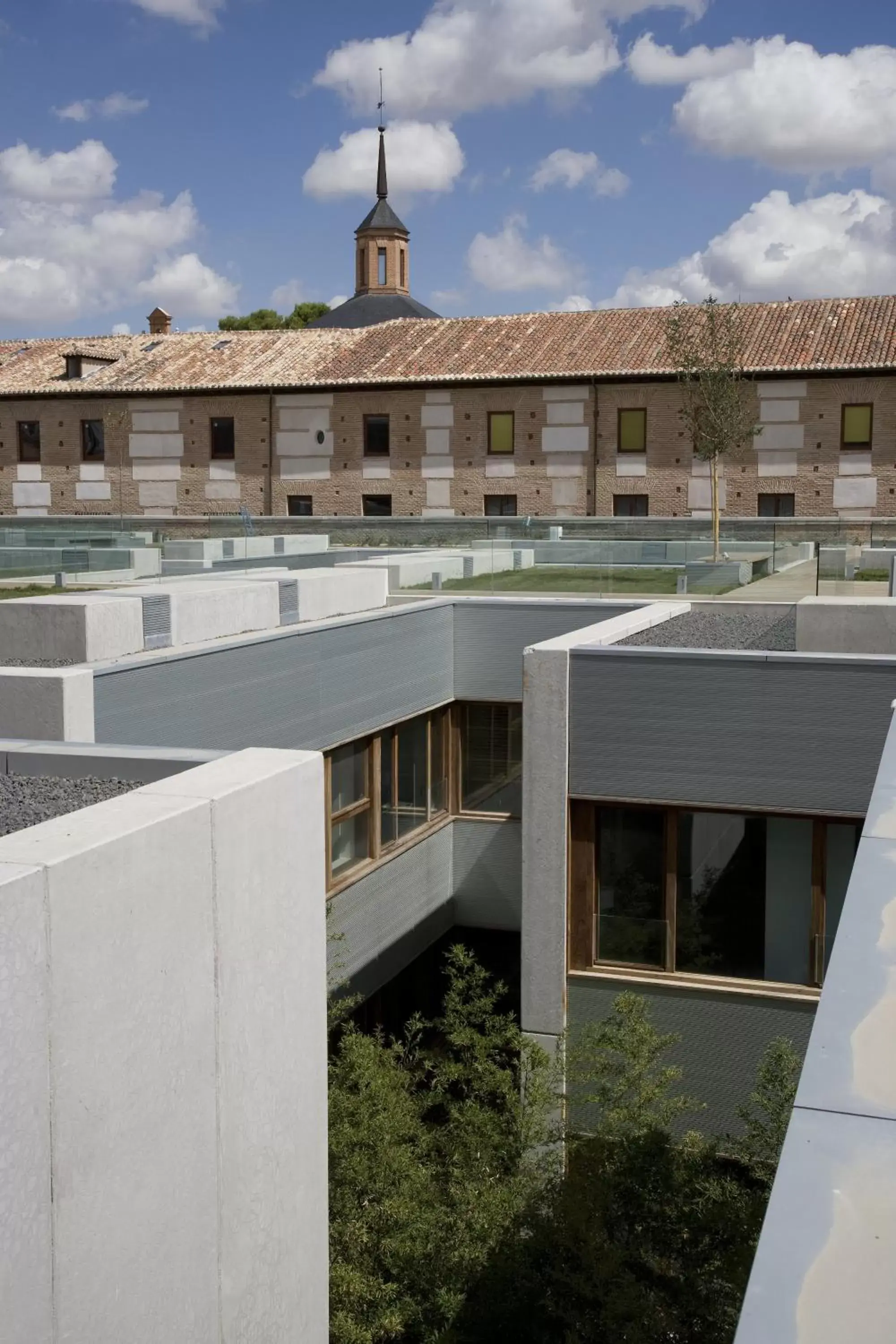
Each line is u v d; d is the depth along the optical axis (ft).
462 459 133.39
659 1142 26.43
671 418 126.72
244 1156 17.20
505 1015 35.04
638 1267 24.95
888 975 7.62
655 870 33.50
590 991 33.83
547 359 132.05
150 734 31.17
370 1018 45.60
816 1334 5.03
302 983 18.70
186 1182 15.69
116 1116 14.21
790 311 131.23
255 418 139.85
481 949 51.57
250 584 41.68
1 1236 12.40
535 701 33.37
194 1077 15.79
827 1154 6.05
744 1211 25.45
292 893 18.28
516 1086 32.32
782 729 31.83
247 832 16.89
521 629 48.47
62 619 33.83
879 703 31.09
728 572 56.95
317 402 137.69
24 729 28.25
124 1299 14.47
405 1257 25.59
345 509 137.49
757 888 32.76
